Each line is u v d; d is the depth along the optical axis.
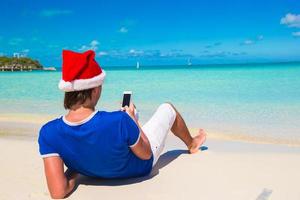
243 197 3.05
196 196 3.11
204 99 11.74
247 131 6.64
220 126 7.16
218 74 32.97
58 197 3.11
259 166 3.89
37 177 3.71
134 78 27.95
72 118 2.87
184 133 4.27
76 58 2.71
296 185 3.29
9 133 6.73
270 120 7.70
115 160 3.08
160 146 3.64
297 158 4.21
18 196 3.20
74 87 2.74
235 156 4.34
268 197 3.04
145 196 3.14
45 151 3.02
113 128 2.88
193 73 38.12
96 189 3.33
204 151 4.59
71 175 3.34
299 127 6.89
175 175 3.66
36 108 10.48
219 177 3.56
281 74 29.12
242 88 15.34
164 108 3.90
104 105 10.68
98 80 2.81
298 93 12.66
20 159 4.40
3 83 23.39
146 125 3.71
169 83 20.22
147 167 3.49
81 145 2.92
